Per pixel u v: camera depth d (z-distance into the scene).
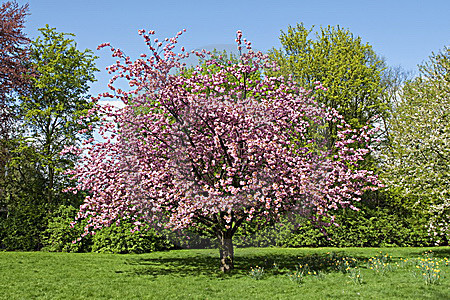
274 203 8.60
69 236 15.62
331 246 16.28
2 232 16.78
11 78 16.72
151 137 9.47
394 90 23.70
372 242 16.48
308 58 17.36
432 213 12.06
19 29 16.58
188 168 8.68
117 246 14.37
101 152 9.49
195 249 14.62
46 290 7.77
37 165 20.59
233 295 7.29
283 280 8.55
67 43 21.86
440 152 11.98
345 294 7.14
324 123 10.65
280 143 9.07
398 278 8.42
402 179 12.37
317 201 8.70
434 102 13.18
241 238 14.60
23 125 20.23
